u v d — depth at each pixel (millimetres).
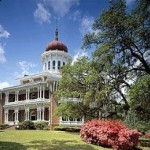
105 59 28938
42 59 67875
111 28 27625
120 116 34625
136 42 27703
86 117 38656
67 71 40562
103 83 32188
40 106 55406
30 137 23750
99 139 19859
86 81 33125
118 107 33719
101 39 29562
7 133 28984
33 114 59000
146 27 26672
